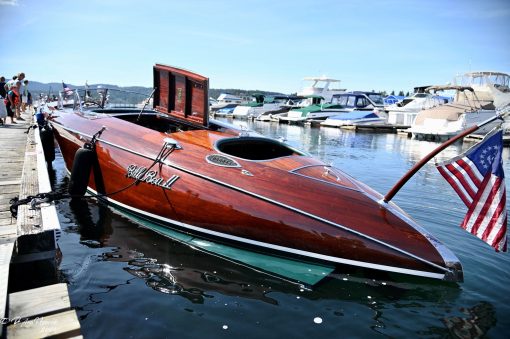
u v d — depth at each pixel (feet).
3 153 24.22
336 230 12.40
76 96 26.35
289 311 10.55
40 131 28.40
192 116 19.03
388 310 10.73
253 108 131.75
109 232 15.51
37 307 8.46
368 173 33.30
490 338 9.65
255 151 18.89
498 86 82.43
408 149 55.98
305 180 14.03
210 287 11.62
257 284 11.84
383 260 11.93
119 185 16.83
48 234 11.13
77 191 17.37
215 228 13.85
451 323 10.21
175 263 13.04
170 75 19.70
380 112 105.09
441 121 70.95
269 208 13.08
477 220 11.96
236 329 9.75
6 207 13.58
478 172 12.06
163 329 9.66
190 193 14.32
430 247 12.10
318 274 12.11
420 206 21.20
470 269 13.17
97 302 10.74
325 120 104.99
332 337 9.56
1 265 9.38
